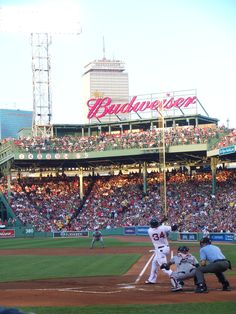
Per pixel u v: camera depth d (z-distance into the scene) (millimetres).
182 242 57469
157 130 84812
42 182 88500
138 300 15797
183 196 77938
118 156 78500
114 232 74062
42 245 56656
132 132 89750
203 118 91000
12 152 77938
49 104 99438
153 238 20000
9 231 74812
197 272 17078
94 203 83312
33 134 99500
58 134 97375
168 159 83188
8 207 80250
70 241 62719
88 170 89688
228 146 66875
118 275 26391
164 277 23719
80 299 16328
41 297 17156
